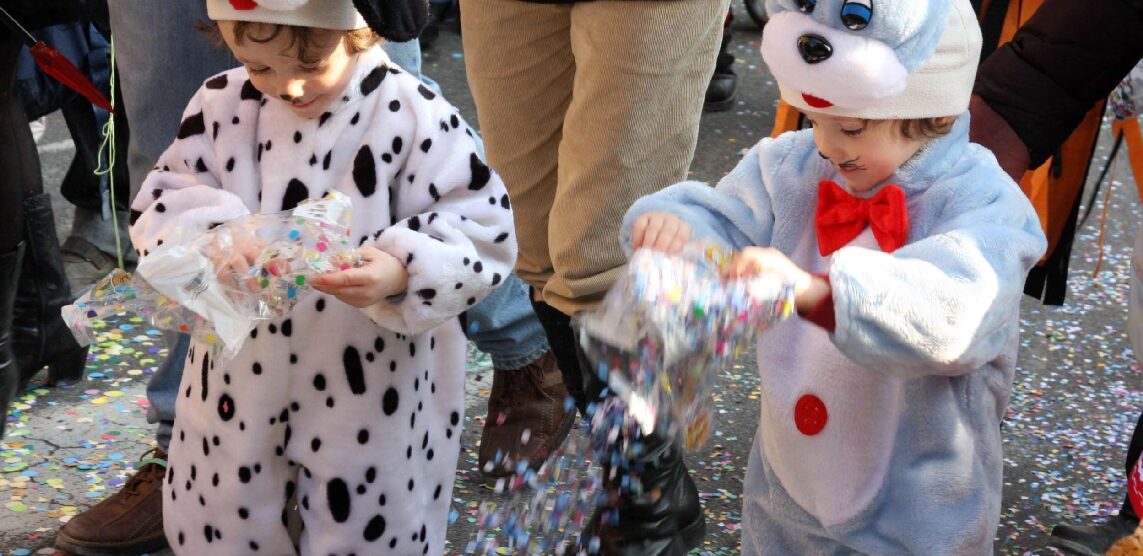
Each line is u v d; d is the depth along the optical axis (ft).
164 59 9.34
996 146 8.25
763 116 19.88
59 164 16.51
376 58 7.16
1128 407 12.49
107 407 11.35
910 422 6.55
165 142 9.67
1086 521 10.44
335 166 7.10
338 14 6.63
